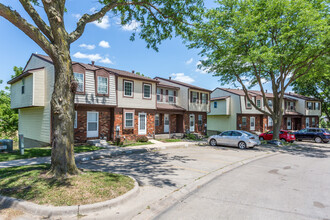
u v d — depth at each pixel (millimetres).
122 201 4508
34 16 5586
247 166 9023
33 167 6773
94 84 14805
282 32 15117
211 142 16250
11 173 6039
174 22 10469
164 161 9523
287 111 34531
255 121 30703
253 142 14219
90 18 6734
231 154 11977
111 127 16328
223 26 15852
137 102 17859
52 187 4750
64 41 5617
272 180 6832
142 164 8812
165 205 4668
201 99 24781
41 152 10625
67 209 3895
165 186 5828
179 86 23859
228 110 29594
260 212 4312
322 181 6797
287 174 7723
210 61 17062
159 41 11289
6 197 4293
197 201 4926
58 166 5488
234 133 15188
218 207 4566
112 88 15953
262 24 14117
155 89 19578
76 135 14227
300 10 14172
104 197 4473
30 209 3936
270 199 5078
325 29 13500
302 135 23078
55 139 5555
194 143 16781
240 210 4410
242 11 15727
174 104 23484
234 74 17953
